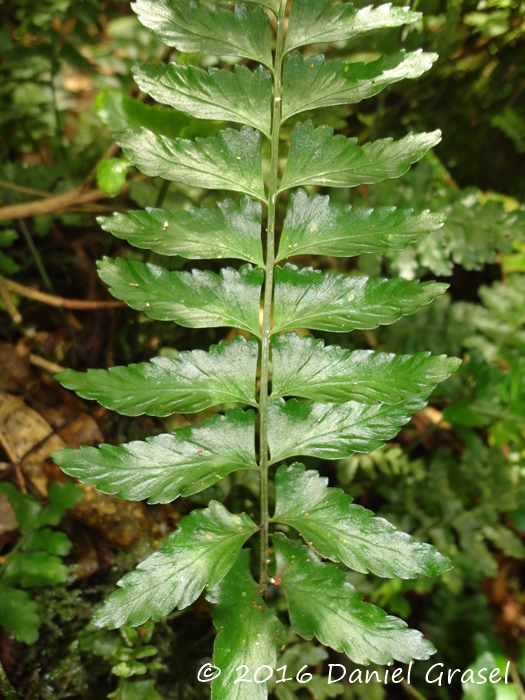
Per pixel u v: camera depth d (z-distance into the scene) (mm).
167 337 293
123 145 169
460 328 313
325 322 174
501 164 359
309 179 177
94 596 230
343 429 172
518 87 327
